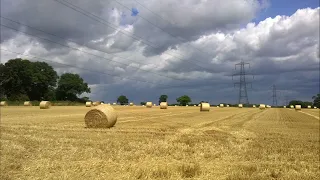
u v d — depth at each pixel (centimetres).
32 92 13012
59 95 14538
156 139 1906
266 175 1062
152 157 1348
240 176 1028
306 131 2625
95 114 2777
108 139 1906
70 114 4872
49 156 1366
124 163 1216
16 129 2411
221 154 1450
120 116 4616
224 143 1784
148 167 1122
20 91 12431
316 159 1372
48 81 13362
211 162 1277
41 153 1427
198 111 6800
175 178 1013
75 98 14900
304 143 1861
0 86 12162
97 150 1505
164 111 6544
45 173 1082
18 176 1052
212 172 1102
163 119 3947
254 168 1148
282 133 2420
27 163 1225
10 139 1850
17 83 12269
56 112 5556
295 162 1295
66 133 2214
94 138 1962
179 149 1551
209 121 3603
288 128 2900
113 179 1005
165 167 1115
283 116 5247
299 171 1140
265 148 1631
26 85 12631
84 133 2239
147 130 2478
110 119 2777
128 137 2017
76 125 2906
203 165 1208
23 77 12375
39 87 13225
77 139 1900
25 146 1598
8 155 1368
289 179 1018
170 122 3412
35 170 1121
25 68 12331
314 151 1577
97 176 1041
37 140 1817
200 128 2650
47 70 13262
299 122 3825
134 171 1075
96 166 1166
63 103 12406
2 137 1925
